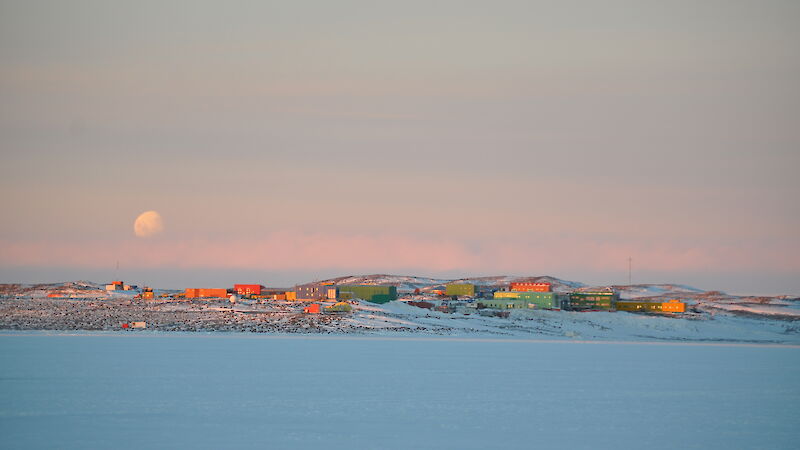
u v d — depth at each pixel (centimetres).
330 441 13275
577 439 14025
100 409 15875
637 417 16350
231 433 13762
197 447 12694
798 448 13800
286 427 14362
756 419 16412
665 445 13788
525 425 15150
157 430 13938
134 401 16888
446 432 14262
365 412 16062
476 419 15600
